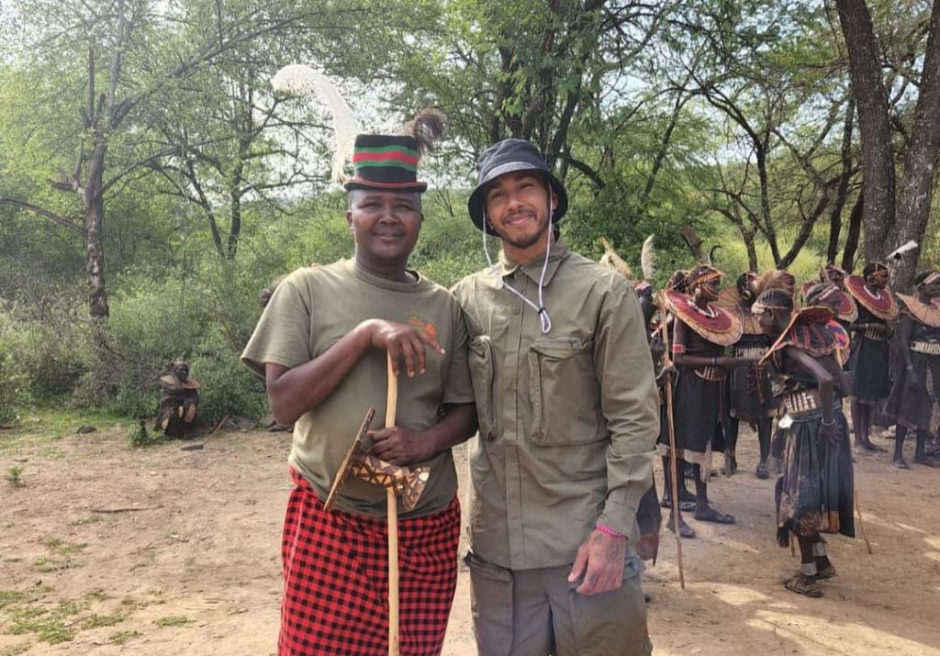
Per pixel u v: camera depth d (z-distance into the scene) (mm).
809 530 4430
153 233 19547
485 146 14688
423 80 13594
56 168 12859
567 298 2133
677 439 5922
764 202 15914
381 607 2066
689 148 15609
